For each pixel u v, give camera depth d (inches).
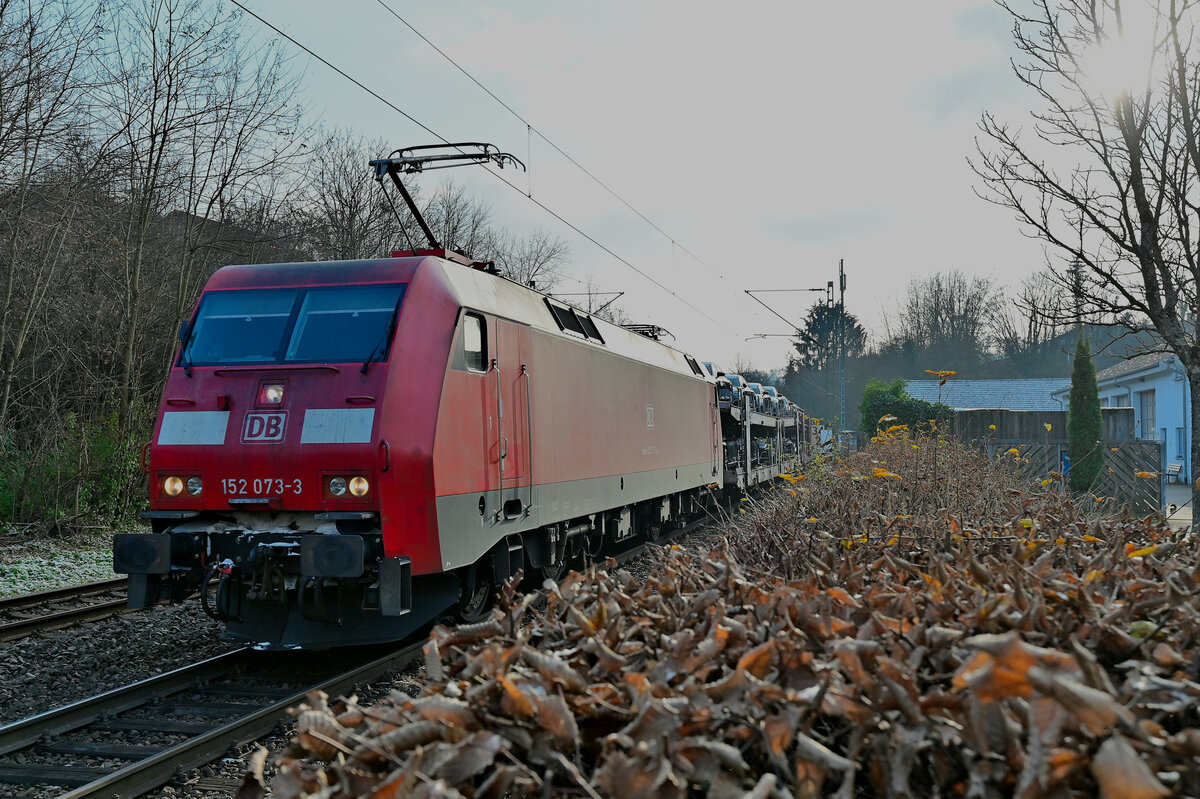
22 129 650.2
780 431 1213.1
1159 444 686.5
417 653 325.1
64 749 232.2
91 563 575.8
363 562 287.9
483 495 345.7
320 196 1274.6
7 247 699.4
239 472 305.7
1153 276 292.8
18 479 661.9
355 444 296.7
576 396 458.6
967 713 76.5
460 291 341.4
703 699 85.0
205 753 221.8
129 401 761.6
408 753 79.4
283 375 313.4
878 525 229.0
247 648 335.9
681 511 734.5
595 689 88.8
